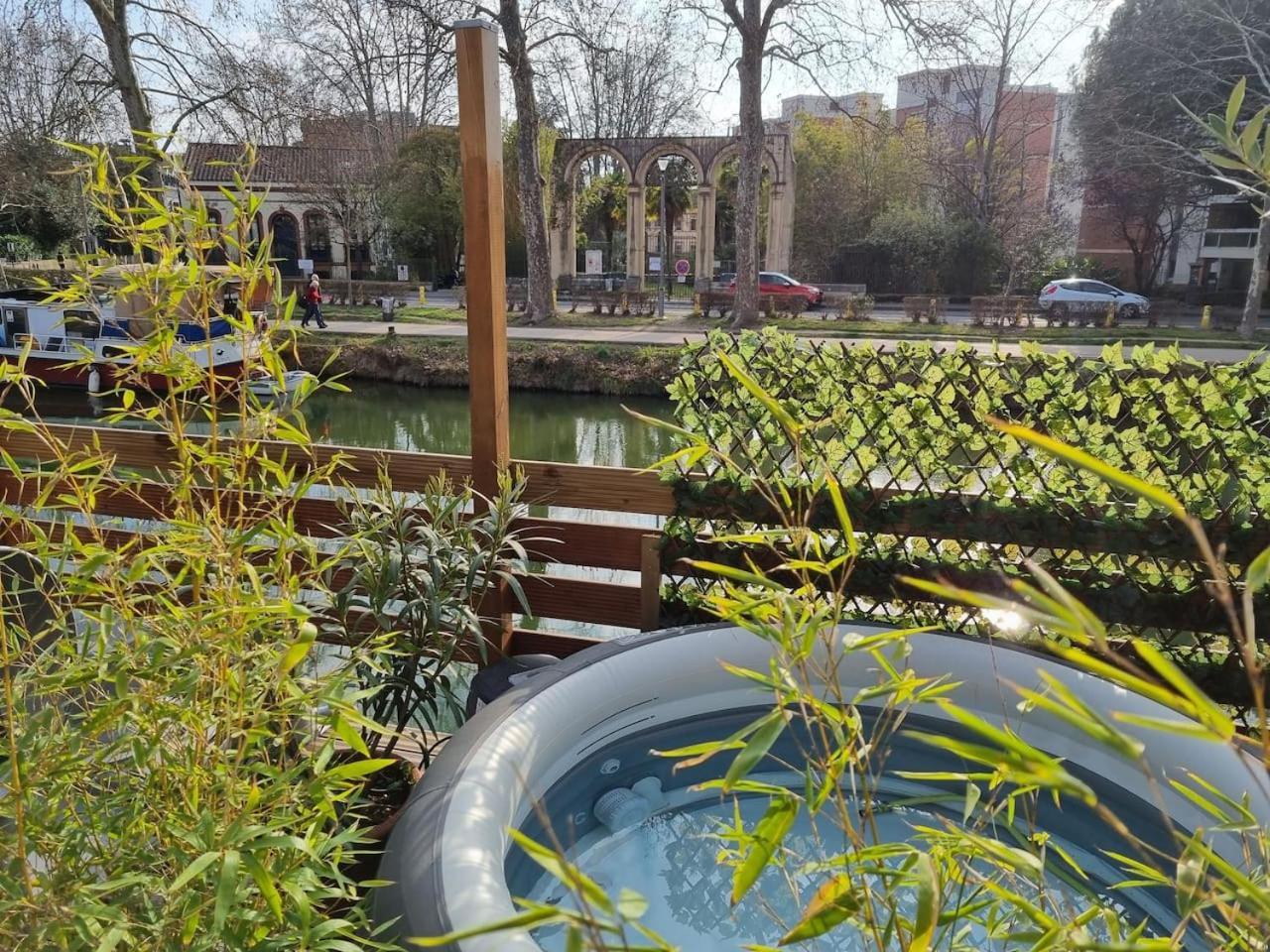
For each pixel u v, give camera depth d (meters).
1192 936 1.65
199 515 1.62
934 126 28.47
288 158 25.28
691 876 1.86
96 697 1.40
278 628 1.42
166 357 1.29
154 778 1.22
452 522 2.50
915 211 26.25
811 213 28.39
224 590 1.31
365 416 12.59
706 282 24.12
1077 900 1.71
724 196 32.34
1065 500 2.44
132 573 1.19
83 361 1.39
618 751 2.20
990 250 24.75
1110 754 2.01
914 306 18.80
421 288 22.72
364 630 2.51
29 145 15.60
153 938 1.10
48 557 1.33
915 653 2.25
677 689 2.26
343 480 2.34
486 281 2.67
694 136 23.83
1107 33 19.95
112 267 1.29
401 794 2.25
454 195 26.22
